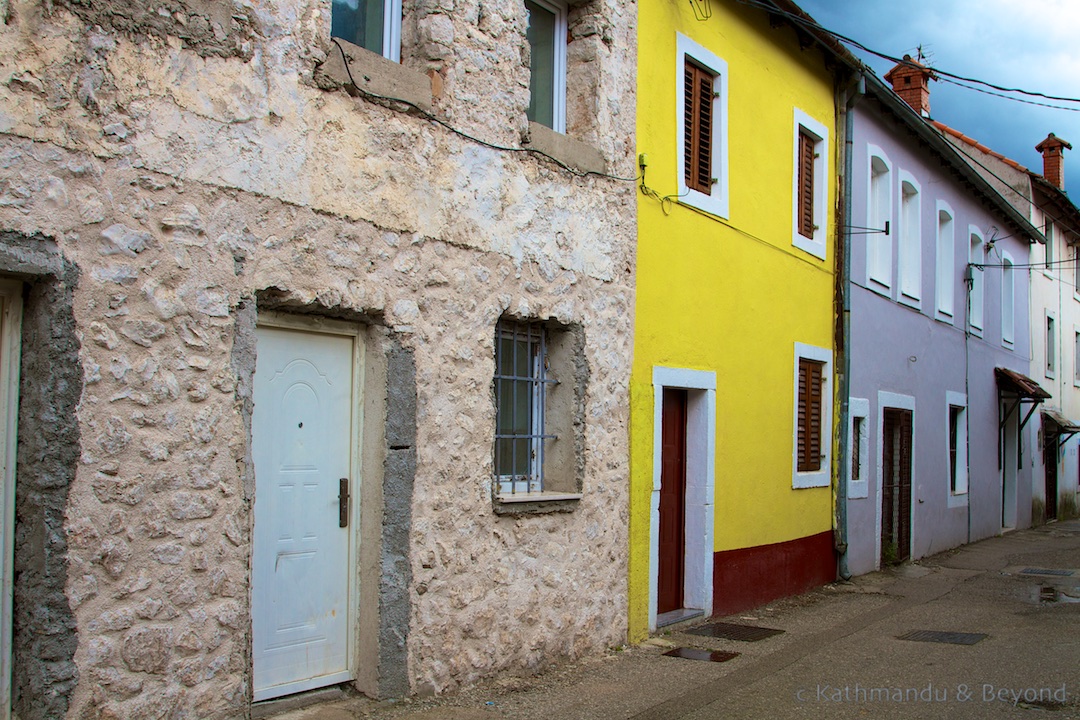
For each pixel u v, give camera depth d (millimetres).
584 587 7473
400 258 5934
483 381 6516
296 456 5605
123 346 4516
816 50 11836
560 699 6297
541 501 6969
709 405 9461
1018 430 21938
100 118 4457
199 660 4766
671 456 9359
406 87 5996
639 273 8320
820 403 12172
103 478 4414
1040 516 23766
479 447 6473
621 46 8109
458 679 6277
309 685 5633
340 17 6043
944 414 17078
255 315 5098
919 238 15898
